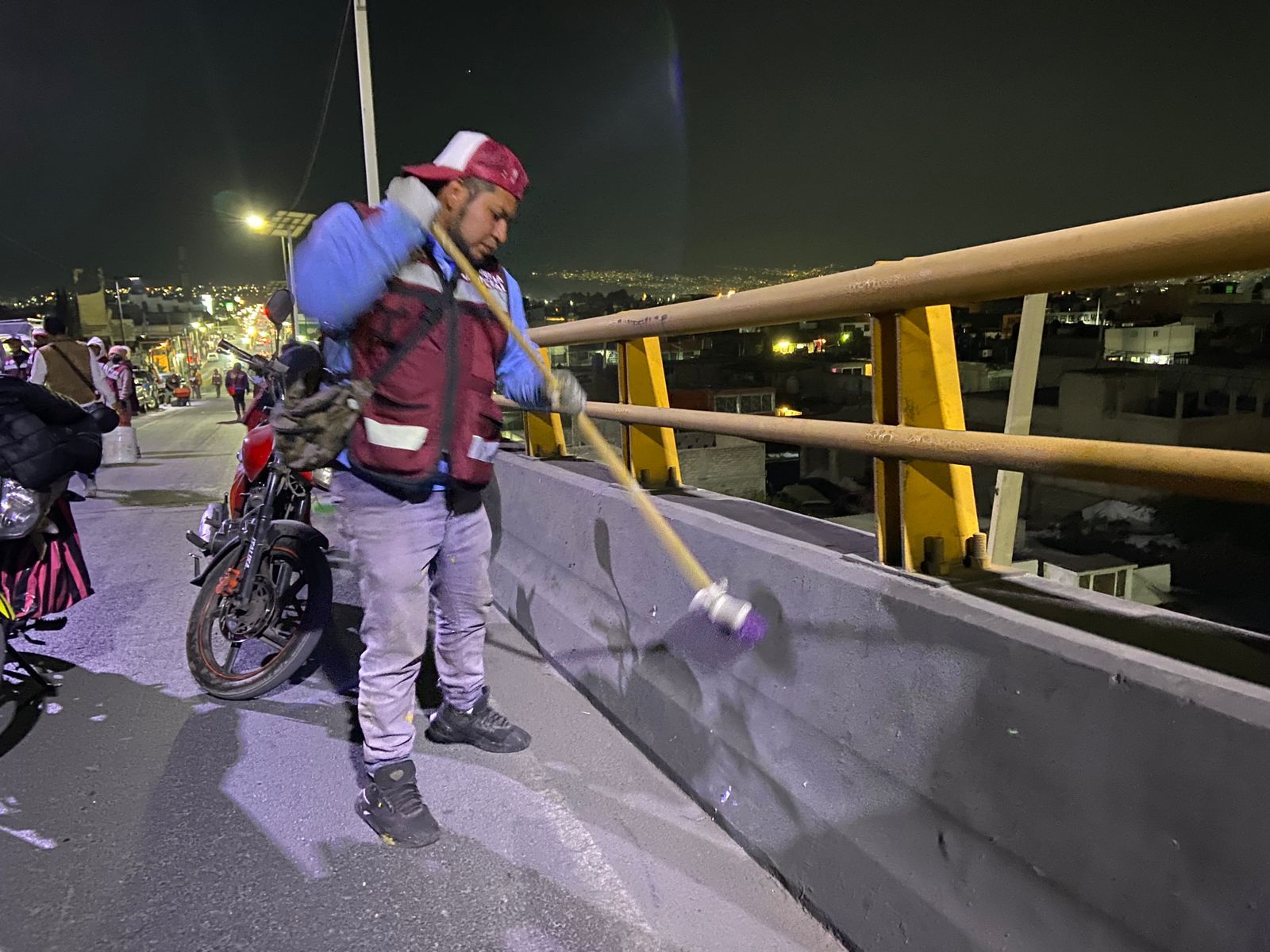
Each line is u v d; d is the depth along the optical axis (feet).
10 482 10.00
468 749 9.60
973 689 5.20
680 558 7.82
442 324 7.81
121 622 14.61
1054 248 4.46
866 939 6.17
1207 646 4.50
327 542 11.60
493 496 13.93
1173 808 4.09
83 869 7.68
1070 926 4.66
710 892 7.14
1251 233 3.57
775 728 7.19
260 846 8.02
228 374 81.76
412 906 7.13
